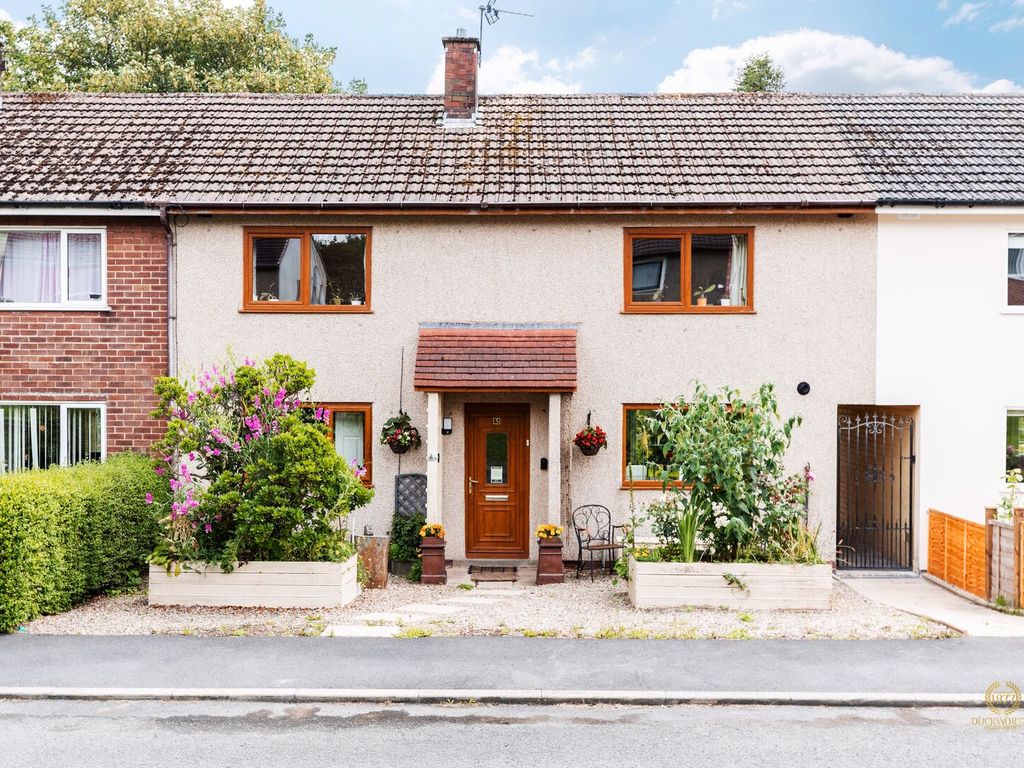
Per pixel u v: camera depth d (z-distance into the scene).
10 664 8.23
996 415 13.41
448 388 12.61
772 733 6.80
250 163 14.18
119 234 13.55
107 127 15.39
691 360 13.48
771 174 13.75
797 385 13.39
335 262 13.72
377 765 6.17
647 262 13.62
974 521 12.81
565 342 13.19
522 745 6.55
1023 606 10.43
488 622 9.76
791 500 11.10
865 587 12.30
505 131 15.46
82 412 13.72
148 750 6.43
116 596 11.15
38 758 6.27
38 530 9.61
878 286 13.41
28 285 13.73
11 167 13.96
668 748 6.49
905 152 14.39
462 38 15.76
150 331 13.55
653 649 8.76
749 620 9.87
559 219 13.56
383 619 9.94
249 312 13.52
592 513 13.40
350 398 13.52
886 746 6.54
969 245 13.45
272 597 10.52
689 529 10.67
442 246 13.61
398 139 15.16
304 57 29.55
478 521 13.81
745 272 13.59
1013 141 14.77
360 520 13.48
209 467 10.79
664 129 15.44
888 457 14.24
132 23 27.98
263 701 7.49
